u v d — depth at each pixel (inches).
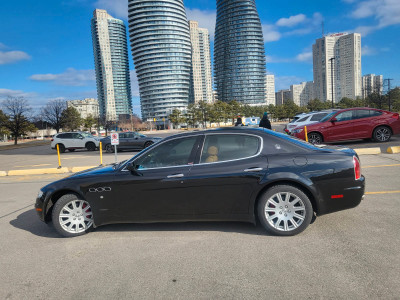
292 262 117.1
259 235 146.9
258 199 147.7
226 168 147.7
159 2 6333.7
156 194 152.6
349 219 160.7
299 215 142.3
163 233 158.6
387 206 178.5
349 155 145.7
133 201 155.3
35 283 113.8
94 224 161.5
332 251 124.1
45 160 685.3
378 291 94.0
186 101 6505.9
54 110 2289.6
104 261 129.4
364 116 475.8
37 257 138.9
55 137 943.0
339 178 140.6
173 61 6338.6
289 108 4089.6
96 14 7175.2
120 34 7436.0
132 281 110.7
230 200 147.4
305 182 139.1
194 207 150.8
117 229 170.2
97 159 617.9
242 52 6806.1
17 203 256.2
